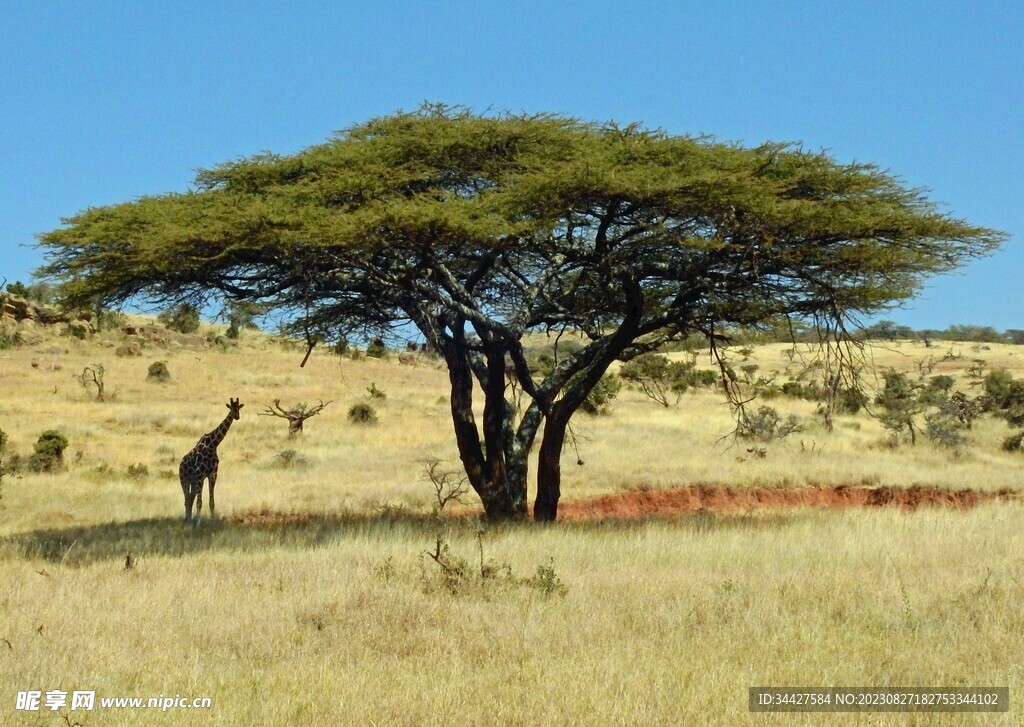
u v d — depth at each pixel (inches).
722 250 773.9
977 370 3218.5
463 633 445.1
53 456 1272.1
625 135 802.2
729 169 762.8
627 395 2257.6
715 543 690.2
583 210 765.9
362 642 436.1
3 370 2283.5
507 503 882.1
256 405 2046.0
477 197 769.6
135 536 781.3
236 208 725.3
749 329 918.4
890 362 3823.8
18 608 496.1
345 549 663.1
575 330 986.1
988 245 777.6
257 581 559.2
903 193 797.9
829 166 792.9
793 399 2218.3
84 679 381.7
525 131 828.6
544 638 437.1
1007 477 1283.2
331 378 2559.1
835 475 1240.2
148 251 703.7
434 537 724.0
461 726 331.6
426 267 806.5
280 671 391.9
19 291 3046.3
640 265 810.8
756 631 443.2
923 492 1190.3
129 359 2628.0
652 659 401.1
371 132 887.7
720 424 1722.4
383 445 1547.7
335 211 754.8
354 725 333.4
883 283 829.2
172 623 466.6
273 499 1055.0
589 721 333.4
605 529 805.2
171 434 1686.8
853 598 500.1
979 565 583.5
